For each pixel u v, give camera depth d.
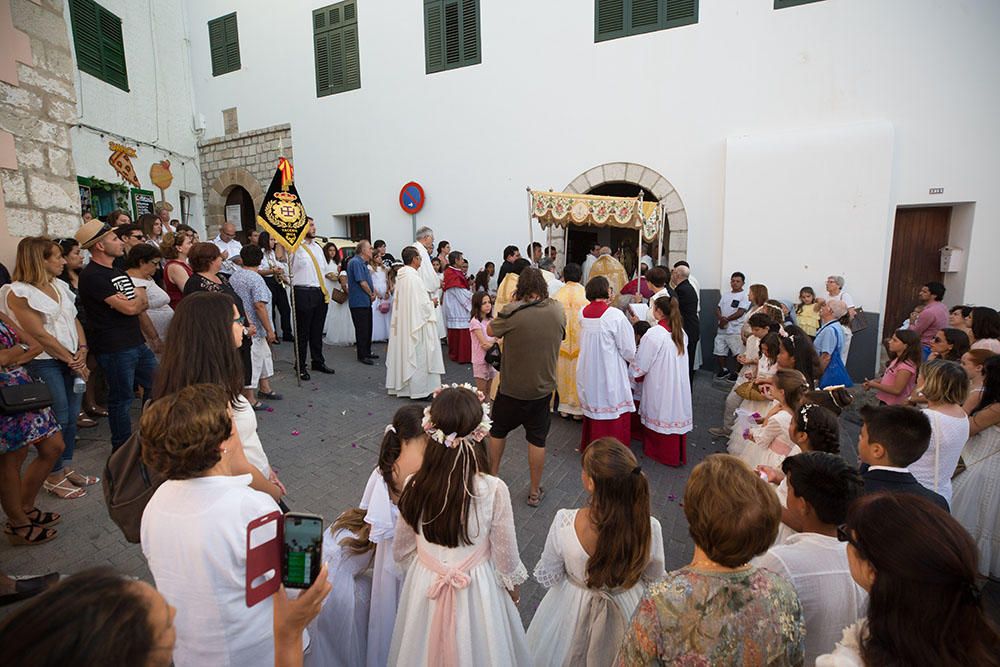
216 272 4.71
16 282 3.40
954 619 0.96
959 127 6.90
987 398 3.11
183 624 1.34
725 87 8.00
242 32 12.29
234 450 1.91
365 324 7.85
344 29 11.06
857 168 7.23
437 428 1.78
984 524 3.07
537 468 3.87
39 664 0.66
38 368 3.49
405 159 10.78
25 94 4.58
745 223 7.89
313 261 7.10
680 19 8.15
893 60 7.09
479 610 1.80
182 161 12.58
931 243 7.56
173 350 2.06
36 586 2.60
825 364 5.66
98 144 9.55
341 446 4.77
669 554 3.38
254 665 1.40
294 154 12.14
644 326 5.35
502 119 9.68
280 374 7.20
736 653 1.24
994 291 7.04
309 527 1.24
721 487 1.32
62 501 3.59
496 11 9.49
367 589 2.20
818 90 7.48
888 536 1.03
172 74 12.23
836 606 1.54
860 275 7.36
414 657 1.77
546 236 9.58
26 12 4.58
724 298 7.96
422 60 10.31
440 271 9.29
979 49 6.71
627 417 4.77
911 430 1.98
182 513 1.34
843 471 1.70
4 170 4.42
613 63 8.67
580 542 1.92
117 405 3.90
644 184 8.66
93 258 3.80
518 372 3.72
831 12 7.30
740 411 4.26
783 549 1.65
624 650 1.39
